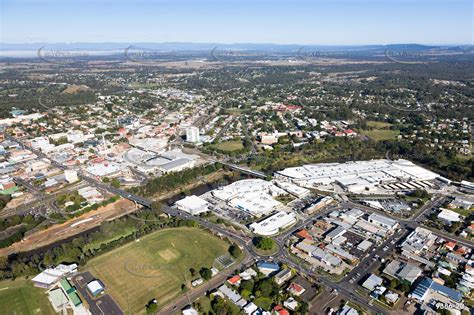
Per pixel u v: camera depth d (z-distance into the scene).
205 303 169.88
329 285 183.00
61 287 180.50
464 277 187.25
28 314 163.50
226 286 180.12
